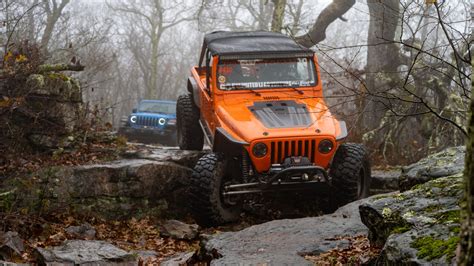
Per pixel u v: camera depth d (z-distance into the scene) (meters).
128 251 6.68
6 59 8.32
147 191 8.24
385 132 13.03
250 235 5.49
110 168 8.02
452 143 12.23
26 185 7.34
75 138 8.93
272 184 7.20
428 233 3.37
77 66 8.91
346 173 7.54
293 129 7.42
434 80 12.97
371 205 4.18
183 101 9.90
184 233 7.54
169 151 9.41
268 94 8.26
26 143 8.33
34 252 5.91
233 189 7.58
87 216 7.75
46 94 8.35
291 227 5.61
